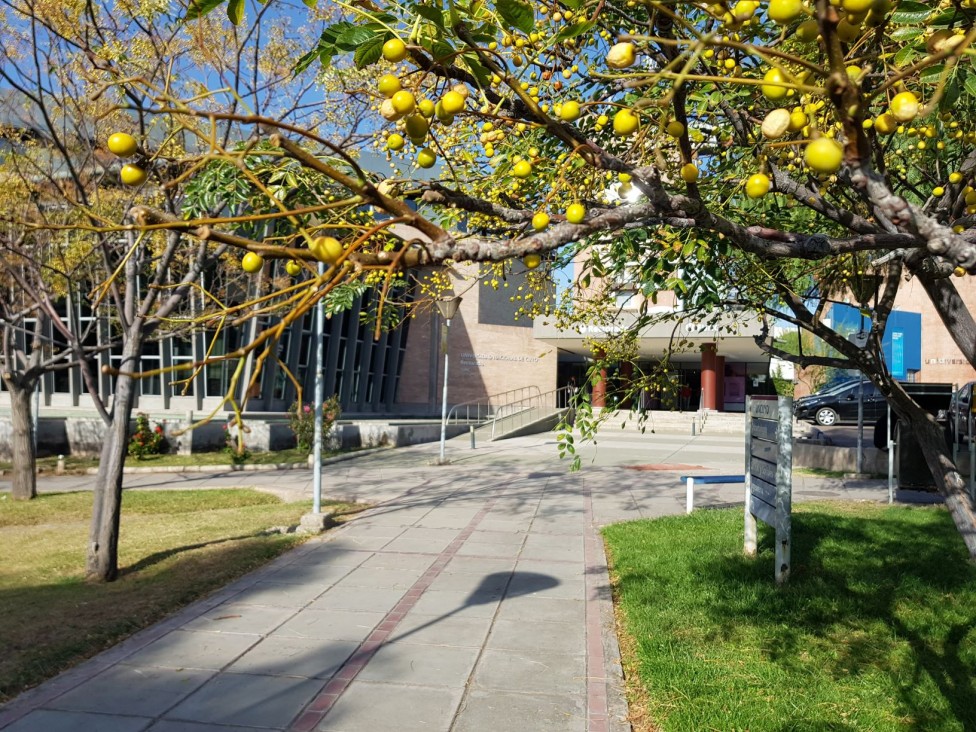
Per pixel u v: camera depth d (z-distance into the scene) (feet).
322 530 31.50
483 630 18.71
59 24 22.12
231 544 28.99
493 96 8.23
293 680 15.60
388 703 14.47
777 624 18.15
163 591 22.21
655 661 15.94
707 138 14.02
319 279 3.63
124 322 25.30
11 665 16.01
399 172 10.46
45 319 79.10
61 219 30.04
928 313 91.61
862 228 8.59
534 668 16.25
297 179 9.23
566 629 18.79
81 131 27.12
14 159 24.88
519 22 5.41
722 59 9.34
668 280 12.66
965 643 16.69
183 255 29.14
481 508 37.11
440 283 18.19
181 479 51.65
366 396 114.01
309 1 6.07
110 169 25.62
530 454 65.92
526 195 11.83
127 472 55.67
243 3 5.62
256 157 10.50
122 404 24.62
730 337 82.53
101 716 13.87
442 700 14.64
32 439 43.16
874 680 14.75
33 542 30.73
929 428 17.72
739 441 79.77
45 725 13.48
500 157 11.34
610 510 36.24
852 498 38.60
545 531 31.22
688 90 10.09
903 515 32.01
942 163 17.30
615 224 5.30
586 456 63.62
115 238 26.02
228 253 29.86
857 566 23.15
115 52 21.57
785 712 13.41
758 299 18.34
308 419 67.15
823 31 3.92
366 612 20.22
